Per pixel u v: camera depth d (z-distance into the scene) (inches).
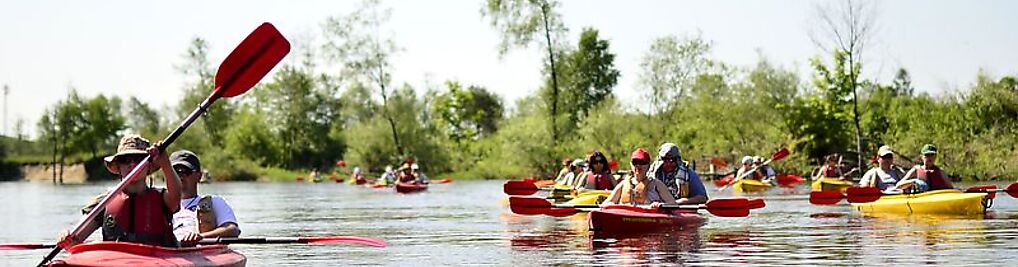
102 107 2706.7
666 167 518.6
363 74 2257.6
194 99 2655.0
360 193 1259.8
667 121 1867.6
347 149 2369.6
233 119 2716.5
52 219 756.0
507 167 2080.5
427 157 2295.8
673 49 1873.8
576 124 1980.8
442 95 3073.3
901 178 626.5
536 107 2015.3
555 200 705.0
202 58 2657.5
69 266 261.7
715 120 1779.0
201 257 277.0
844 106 1601.9
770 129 1713.8
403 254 399.5
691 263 360.2
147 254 269.3
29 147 2893.7
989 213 575.5
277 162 2647.6
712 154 1750.7
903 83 1836.9
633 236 457.1
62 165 2610.7
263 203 972.6
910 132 1542.8
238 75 309.4
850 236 450.6
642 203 499.2
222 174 2390.5
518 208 506.3
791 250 396.8
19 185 2172.7
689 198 517.0
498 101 3764.8
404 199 1011.9
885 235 452.8
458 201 933.2
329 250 411.2
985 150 1445.6
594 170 682.2
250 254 398.6
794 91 1715.1
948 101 1542.8
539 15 1988.2
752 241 431.5
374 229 553.6
